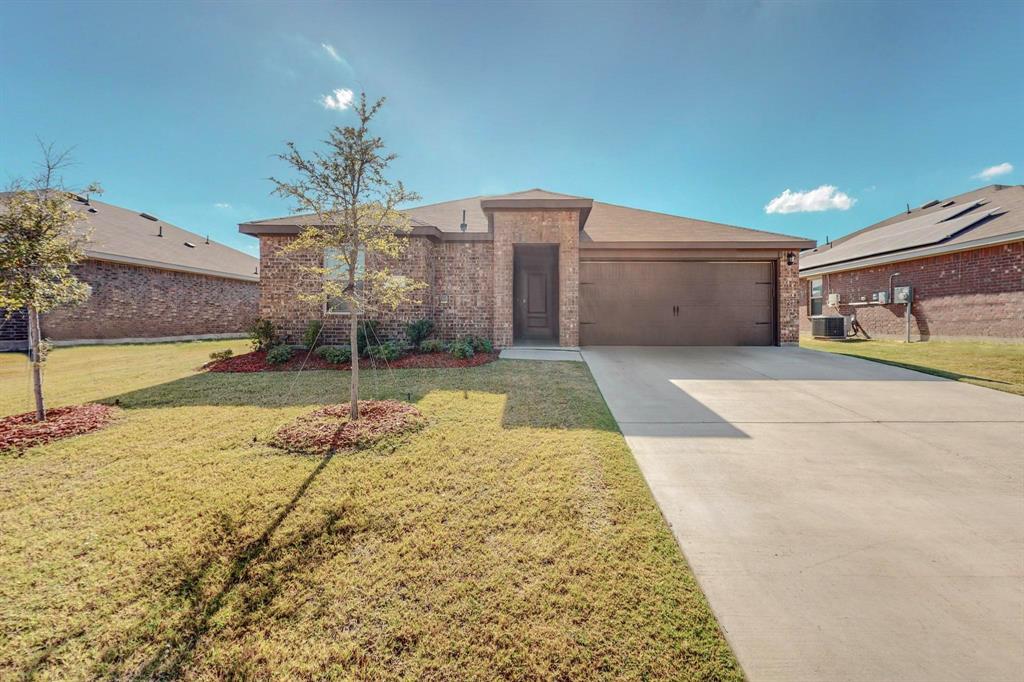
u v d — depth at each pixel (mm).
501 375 7039
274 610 1917
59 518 2664
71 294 4816
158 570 2178
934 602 1926
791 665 1619
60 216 4598
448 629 1810
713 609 1899
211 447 3842
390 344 8805
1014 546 2352
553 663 1646
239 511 2732
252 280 19188
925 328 12742
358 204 4684
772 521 2633
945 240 12172
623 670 1612
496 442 3936
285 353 8336
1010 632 1749
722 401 5488
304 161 4363
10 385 6617
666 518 2666
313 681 1580
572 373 7215
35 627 1823
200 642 1756
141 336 14422
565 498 2893
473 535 2475
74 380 6949
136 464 3471
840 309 15961
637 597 1977
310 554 2303
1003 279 10844
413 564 2219
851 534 2484
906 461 3557
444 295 10367
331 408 4949
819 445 3934
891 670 1587
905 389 6113
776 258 11094
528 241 10227
